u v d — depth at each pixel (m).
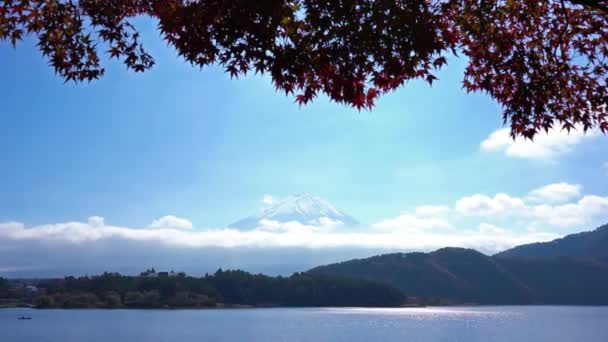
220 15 6.78
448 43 7.69
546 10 8.02
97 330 122.50
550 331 124.56
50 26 7.89
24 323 144.00
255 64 7.12
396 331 122.75
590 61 8.20
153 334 112.75
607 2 6.94
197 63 7.40
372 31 6.65
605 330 127.19
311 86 7.59
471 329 129.38
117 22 8.05
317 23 6.69
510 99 8.48
